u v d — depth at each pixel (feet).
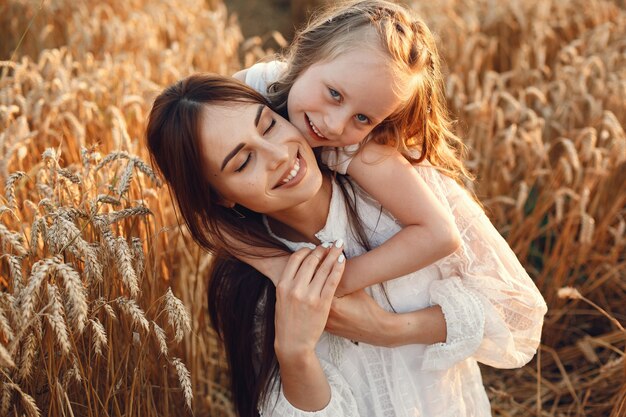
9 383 5.21
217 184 5.02
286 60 5.86
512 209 10.61
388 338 5.58
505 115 11.01
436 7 14.25
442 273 5.83
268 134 4.89
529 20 13.99
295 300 5.20
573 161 8.88
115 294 6.01
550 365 9.43
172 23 14.51
